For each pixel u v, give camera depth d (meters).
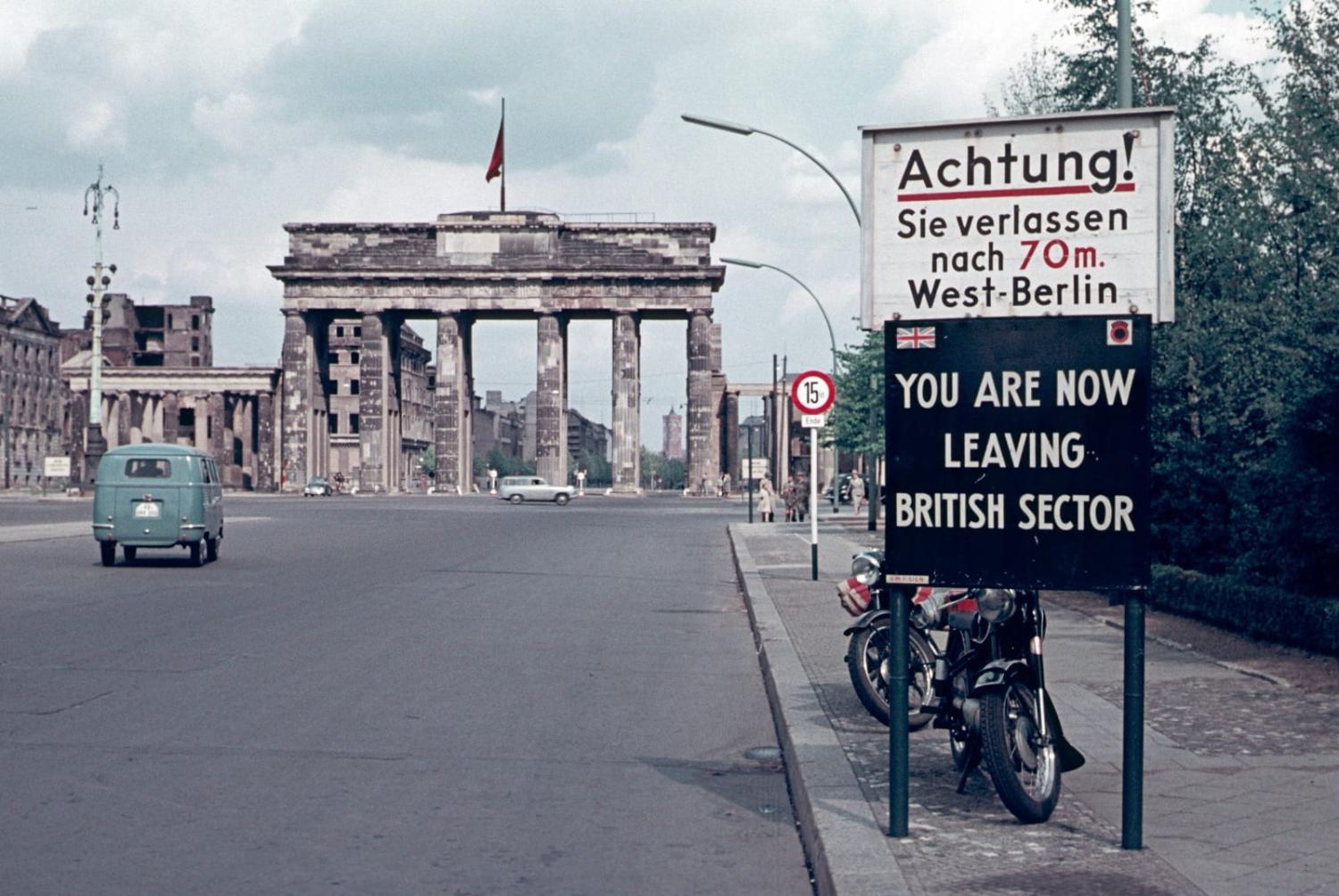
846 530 46.72
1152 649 13.61
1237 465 16.56
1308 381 13.70
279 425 149.38
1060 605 18.50
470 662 13.81
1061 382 6.60
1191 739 9.06
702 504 94.94
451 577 25.55
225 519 55.91
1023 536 6.61
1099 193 6.69
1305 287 15.95
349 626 16.88
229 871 6.40
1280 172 16.47
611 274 122.75
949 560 6.68
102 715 10.40
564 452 126.75
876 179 6.91
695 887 6.31
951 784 7.82
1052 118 6.71
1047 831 6.76
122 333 167.12
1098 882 5.86
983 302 6.80
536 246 124.31
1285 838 6.61
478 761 9.02
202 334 170.88
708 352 123.44
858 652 9.74
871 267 6.91
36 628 16.11
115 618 17.39
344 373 161.75
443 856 6.73
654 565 30.44
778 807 7.93
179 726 10.02
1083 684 11.34
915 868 6.06
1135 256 6.64
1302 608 12.93
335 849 6.82
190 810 7.55
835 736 9.18
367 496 116.50
